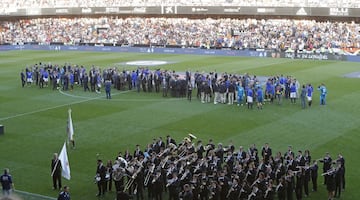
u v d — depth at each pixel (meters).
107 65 72.44
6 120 41.22
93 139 35.31
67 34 102.62
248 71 64.56
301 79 57.72
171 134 36.03
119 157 26.59
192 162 25.48
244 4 95.25
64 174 25.86
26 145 34.34
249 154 26.83
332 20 92.25
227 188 23.56
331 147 32.56
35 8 108.25
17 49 100.25
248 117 40.50
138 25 102.12
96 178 25.72
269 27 91.75
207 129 37.12
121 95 50.66
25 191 26.38
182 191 23.14
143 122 39.53
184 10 100.00
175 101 47.19
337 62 72.94
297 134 35.50
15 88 55.84
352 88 51.91
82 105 46.34
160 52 91.25
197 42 89.69
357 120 39.00
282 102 46.00
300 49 81.38
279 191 23.72
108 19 107.44
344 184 25.75
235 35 91.50
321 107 43.62
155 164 25.88
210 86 46.62
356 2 89.12
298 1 93.25
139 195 25.58
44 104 47.12
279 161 25.28
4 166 30.27
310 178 27.12
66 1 108.75
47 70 56.84
